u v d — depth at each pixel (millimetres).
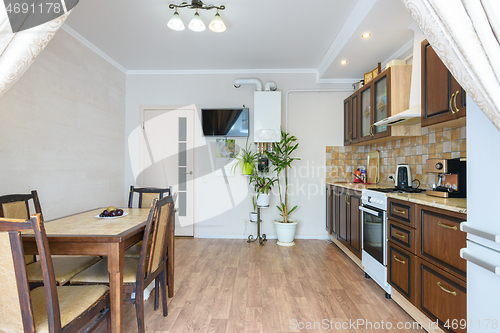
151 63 3975
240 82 4059
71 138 3033
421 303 1854
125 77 4273
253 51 3537
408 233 2018
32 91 2496
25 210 2059
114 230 1674
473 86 915
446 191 2062
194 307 2148
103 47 3428
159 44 3336
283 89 4199
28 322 1102
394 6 2236
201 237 4254
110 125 3854
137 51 3547
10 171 2283
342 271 2904
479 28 806
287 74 4199
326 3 2475
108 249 1523
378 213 2438
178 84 4254
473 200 1223
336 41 3150
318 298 2303
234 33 3047
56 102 2793
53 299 1155
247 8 2553
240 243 3955
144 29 2965
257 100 3990
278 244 3889
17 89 2342
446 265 1609
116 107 4012
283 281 2639
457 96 1798
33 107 2508
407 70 2744
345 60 3406
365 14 2389
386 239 2355
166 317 2004
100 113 3600
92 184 3438
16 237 1063
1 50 941
